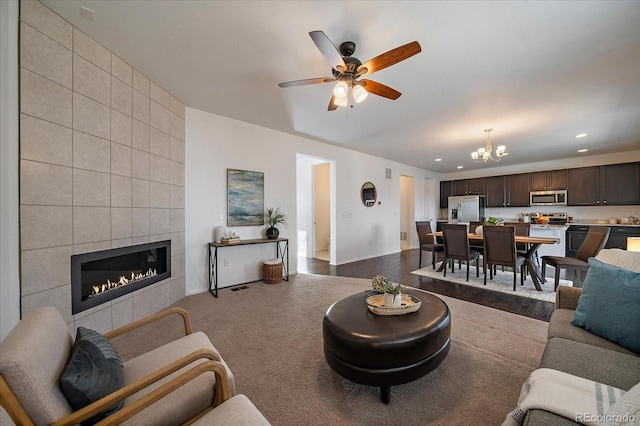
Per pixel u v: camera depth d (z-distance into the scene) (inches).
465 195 311.0
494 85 108.1
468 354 78.4
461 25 74.3
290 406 59.1
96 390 37.1
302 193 281.0
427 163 281.4
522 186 266.4
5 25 64.0
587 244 137.9
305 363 75.4
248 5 68.3
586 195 231.1
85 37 82.4
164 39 83.0
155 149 113.0
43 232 71.7
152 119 111.0
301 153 187.3
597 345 52.1
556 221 251.1
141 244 105.3
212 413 38.9
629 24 72.4
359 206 236.1
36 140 70.3
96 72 86.2
